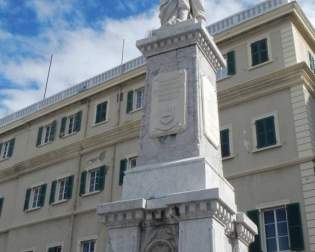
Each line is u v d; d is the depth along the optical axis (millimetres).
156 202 9055
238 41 24172
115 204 9289
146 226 9117
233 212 9250
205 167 9430
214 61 12266
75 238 26109
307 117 20297
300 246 18109
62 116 31562
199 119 10414
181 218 8719
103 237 24797
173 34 11523
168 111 10719
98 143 27938
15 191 31578
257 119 21672
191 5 12695
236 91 22750
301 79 20922
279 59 22188
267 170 20406
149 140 10625
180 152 10086
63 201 27797
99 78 31125
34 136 32656
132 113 27453
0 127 35312
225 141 22297
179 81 10977
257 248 19078
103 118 28875
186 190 9234
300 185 19250
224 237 9000
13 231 29953
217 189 8555
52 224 27797
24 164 31609
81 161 28422
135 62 29500
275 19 23031
